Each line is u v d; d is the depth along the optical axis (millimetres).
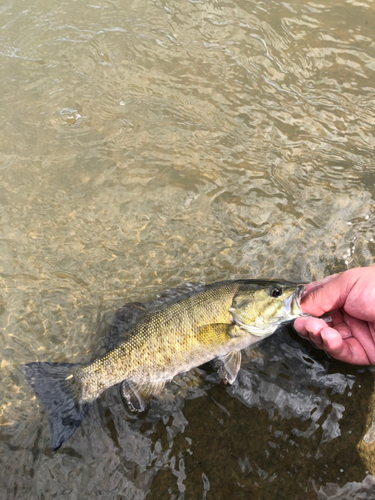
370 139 666
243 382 442
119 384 438
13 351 482
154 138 674
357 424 412
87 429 421
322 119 688
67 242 570
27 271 543
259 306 456
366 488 381
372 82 726
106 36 790
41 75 744
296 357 456
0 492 394
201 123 691
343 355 433
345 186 614
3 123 686
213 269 541
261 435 410
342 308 472
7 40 786
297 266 537
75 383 430
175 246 564
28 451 415
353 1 815
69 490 392
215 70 748
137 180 629
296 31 786
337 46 765
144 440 414
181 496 384
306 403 426
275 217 586
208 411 427
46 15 821
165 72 748
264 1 823
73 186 624
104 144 668
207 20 808
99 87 732
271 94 719
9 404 445
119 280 535
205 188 620
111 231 582
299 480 386
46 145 666
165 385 442
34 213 597
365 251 544
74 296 522
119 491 390
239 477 389
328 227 571
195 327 447
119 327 473
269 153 655
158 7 828
